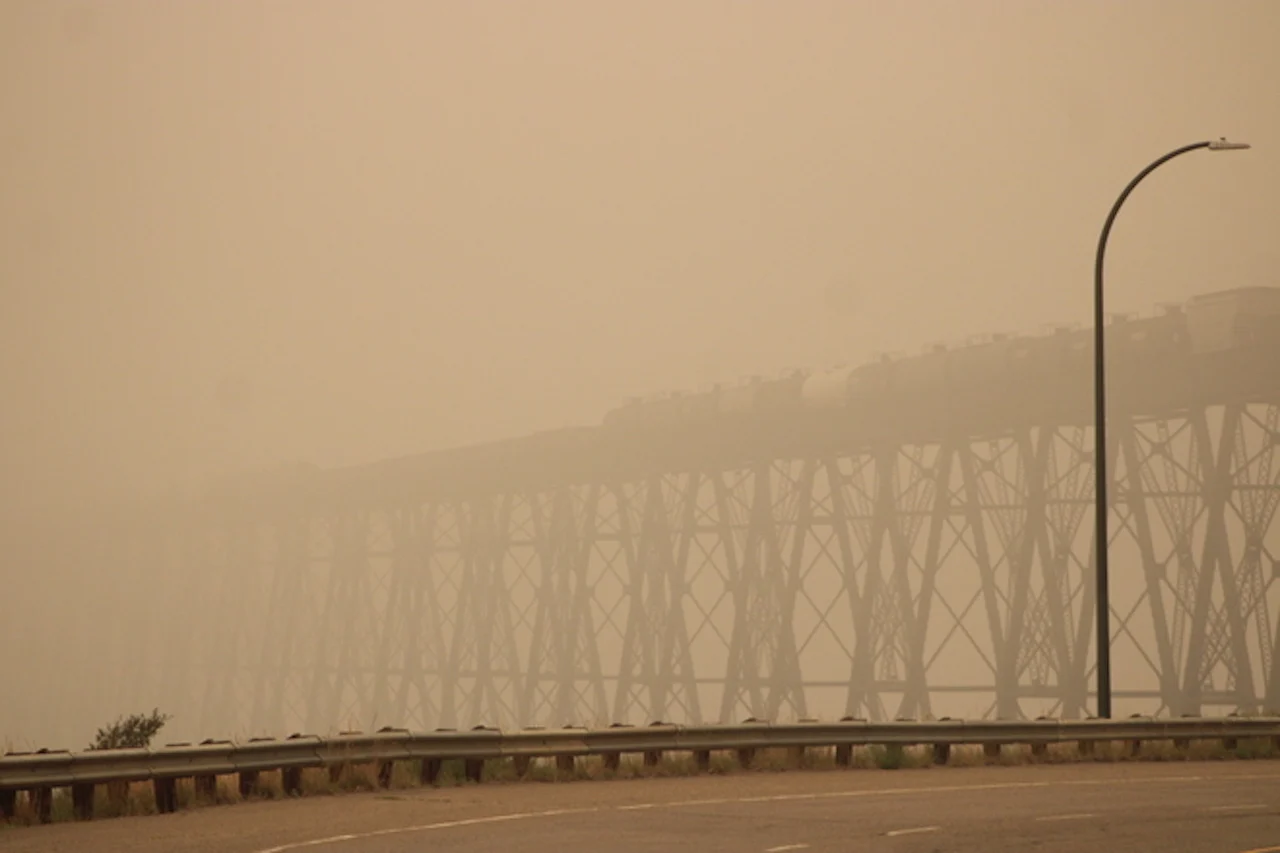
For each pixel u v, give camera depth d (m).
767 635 115.31
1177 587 89.25
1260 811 30.33
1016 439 98.81
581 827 27.84
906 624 101.19
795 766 41.22
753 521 117.69
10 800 28.89
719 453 121.31
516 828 27.67
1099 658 47.19
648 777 38.50
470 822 28.64
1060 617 93.06
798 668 112.19
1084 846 25.03
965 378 100.12
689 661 121.56
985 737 42.91
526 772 37.72
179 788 31.80
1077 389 94.44
